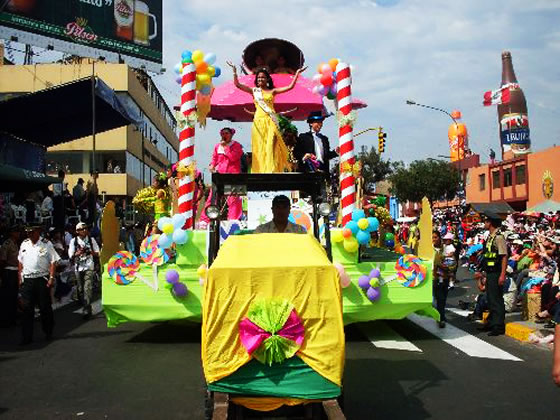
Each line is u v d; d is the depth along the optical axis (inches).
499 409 221.1
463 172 2420.0
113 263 335.6
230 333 163.8
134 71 1539.1
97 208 834.2
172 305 331.9
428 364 290.0
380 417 212.2
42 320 362.3
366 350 322.3
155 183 486.3
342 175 362.9
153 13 1448.1
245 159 437.4
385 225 530.6
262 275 166.4
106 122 753.0
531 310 382.6
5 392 247.8
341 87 371.2
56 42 1251.8
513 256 565.6
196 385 255.0
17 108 639.8
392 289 329.1
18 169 652.7
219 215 242.5
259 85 402.3
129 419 213.0
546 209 1218.0
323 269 167.5
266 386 163.9
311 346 165.2
